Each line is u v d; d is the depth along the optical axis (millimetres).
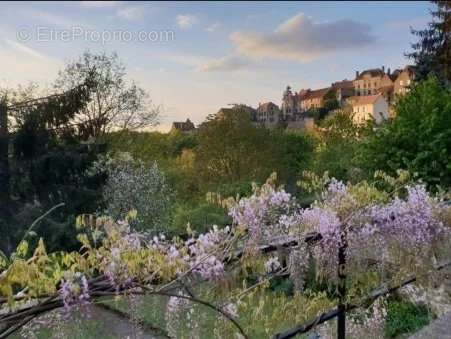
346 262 1816
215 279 1300
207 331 1468
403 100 8039
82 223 1140
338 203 1871
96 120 9570
